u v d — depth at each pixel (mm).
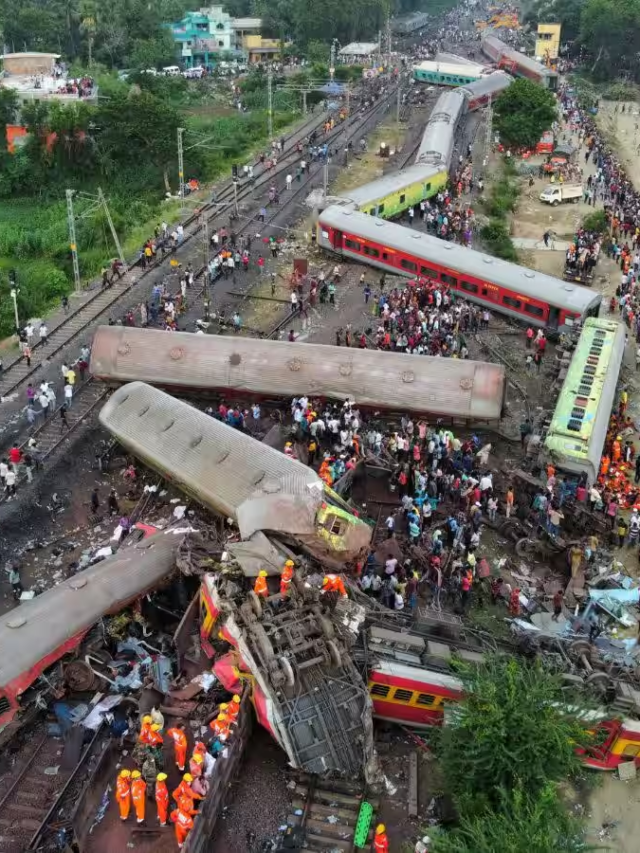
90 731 25219
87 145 82500
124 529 34062
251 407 42750
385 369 41281
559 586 32250
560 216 76062
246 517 30234
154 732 23281
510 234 71438
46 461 39094
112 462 39094
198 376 41875
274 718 23672
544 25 153500
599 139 101250
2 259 65188
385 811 23734
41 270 60438
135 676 26750
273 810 23391
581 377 41594
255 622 25656
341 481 34844
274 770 24578
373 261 59031
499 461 39812
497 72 118500
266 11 156000
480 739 21828
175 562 29500
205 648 27344
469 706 23016
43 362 47688
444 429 41719
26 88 97875
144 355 42562
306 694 24312
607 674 25781
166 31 138625
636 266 60969
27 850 22234
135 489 37250
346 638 25734
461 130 99312
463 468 37188
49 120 83062
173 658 27312
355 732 23844
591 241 65062
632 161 97500
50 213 76062
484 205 75500
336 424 39125
